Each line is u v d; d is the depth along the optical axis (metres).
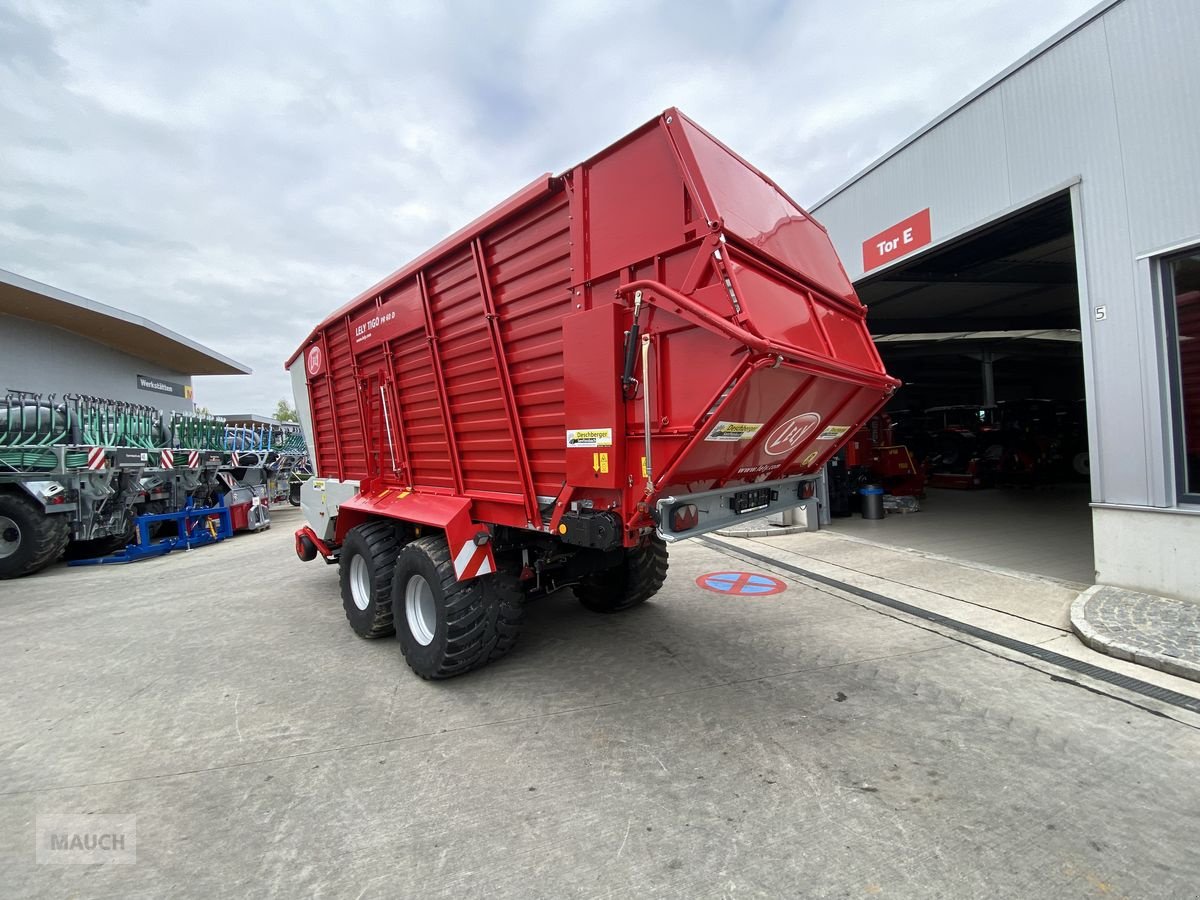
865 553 7.57
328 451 6.50
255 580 7.88
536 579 4.57
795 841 2.34
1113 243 4.95
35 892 2.18
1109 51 4.88
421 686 4.04
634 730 3.30
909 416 16.91
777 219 3.46
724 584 6.45
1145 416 4.83
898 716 3.35
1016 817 2.44
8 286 13.76
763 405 2.91
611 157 3.11
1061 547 7.29
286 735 3.39
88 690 4.16
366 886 2.17
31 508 8.57
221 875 2.25
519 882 2.17
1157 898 2.00
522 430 3.64
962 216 6.27
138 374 22.30
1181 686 3.52
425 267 4.30
